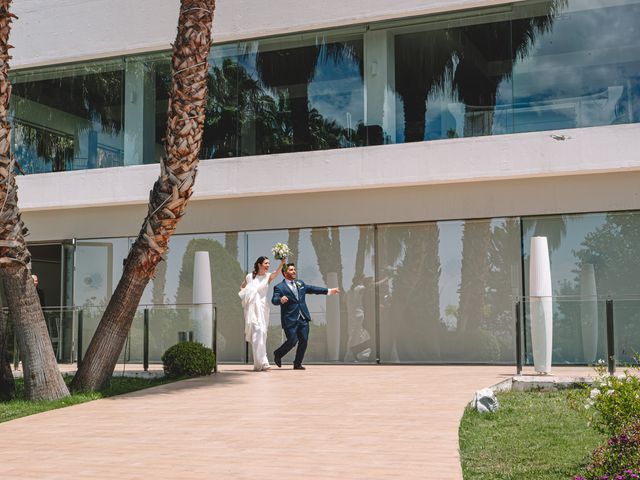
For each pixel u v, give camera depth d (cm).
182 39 1141
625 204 1452
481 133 1496
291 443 693
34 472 600
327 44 1623
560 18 1462
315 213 1656
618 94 1420
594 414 882
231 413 880
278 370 1423
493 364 1522
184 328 1396
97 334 1178
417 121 1546
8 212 1063
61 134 1819
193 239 1753
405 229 1603
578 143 1423
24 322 1098
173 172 1130
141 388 1196
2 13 1048
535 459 680
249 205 1709
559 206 1493
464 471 626
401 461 608
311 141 1616
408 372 1334
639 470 519
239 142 1669
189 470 592
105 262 1812
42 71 1853
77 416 912
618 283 1459
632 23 1420
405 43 1567
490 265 1540
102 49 1780
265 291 1430
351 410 876
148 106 1750
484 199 1540
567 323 1317
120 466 613
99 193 1748
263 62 1669
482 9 1512
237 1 1664
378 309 1608
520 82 1479
